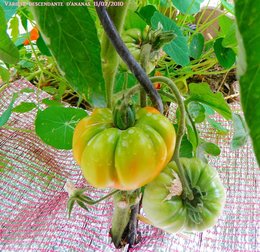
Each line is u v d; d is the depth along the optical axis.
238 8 0.08
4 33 0.22
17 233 0.37
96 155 0.19
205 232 0.37
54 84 0.54
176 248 0.35
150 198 0.23
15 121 0.46
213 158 0.43
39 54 0.53
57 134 0.34
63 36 0.16
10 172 0.41
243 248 0.36
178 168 0.22
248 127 0.09
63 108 0.34
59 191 0.41
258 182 0.41
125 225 0.32
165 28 0.31
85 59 0.17
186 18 0.48
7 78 0.42
